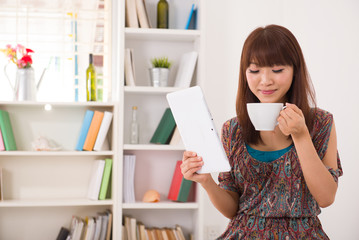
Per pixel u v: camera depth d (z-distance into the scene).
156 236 2.69
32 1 2.85
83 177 2.83
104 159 2.84
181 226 2.85
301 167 1.01
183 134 1.03
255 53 1.03
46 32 2.87
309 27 2.86
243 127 1.14
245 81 1.16
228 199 1.17
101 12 2.90
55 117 2.82
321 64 2.84
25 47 2.85
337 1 2.87
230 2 2.91
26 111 2.79
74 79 2.87
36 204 2.56
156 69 2.64
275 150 1.11
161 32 2.62
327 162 1.09
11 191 2.76
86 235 2.61
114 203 2.58
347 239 2.83
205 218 2.85
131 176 2.64
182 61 2.75
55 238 2.79
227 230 1.15
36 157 2.79
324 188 0.99
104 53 2.89
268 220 1.08
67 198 2.77
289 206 1.06
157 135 2.70
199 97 1.01
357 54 2.87
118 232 2.57
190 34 2.64
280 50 1.02
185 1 2.83
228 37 2.90
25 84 2.65
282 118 0.96
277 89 1.04
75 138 2.84
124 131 2.77
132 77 2.63
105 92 2.94
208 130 1.01
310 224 1.07
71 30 2.89
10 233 2.75
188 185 2.66
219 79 2.88
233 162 1.17
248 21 2.92
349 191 2.83
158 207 2.60
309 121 1.08
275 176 1.08
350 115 2.84
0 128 2.57
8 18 2.84
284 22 2.93
